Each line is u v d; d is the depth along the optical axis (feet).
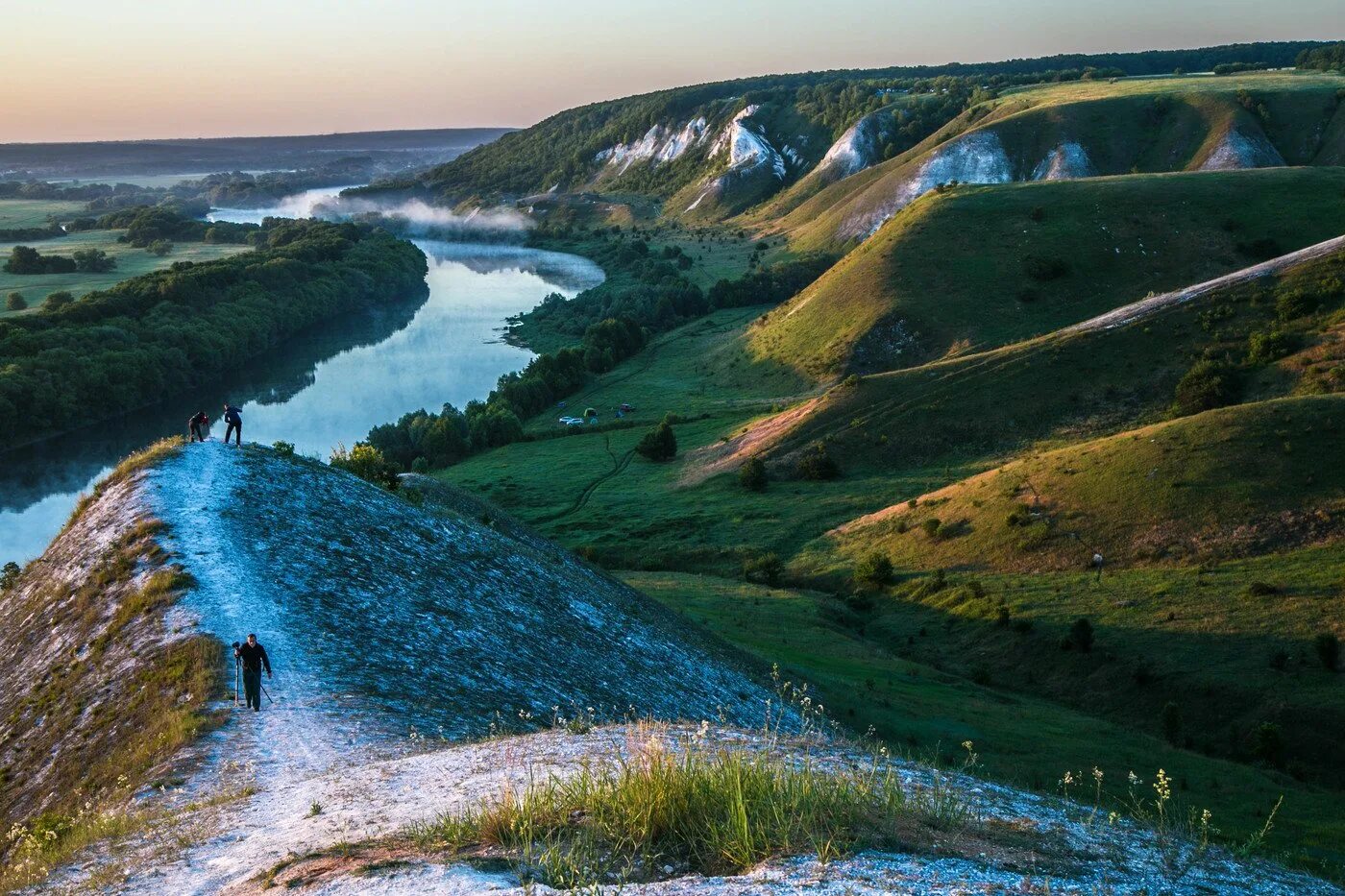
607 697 102.68
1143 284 488.44
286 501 128.36
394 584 112.78
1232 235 503.61
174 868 37.63
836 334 508.94
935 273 522.06
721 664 146.92
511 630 114.32
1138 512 237.86
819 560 282.97
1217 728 163.63
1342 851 106.93
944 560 257.14
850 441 366.43
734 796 30.91
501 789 40.42
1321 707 158.10
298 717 68.90
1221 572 208.85
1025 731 153.89
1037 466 281.95
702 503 344.69
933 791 39.34
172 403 497.46
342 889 28.37
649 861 28.43
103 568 105.50
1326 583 192.54
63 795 64.85
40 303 628.28
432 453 426.92
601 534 325.62
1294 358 313.53
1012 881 27.63
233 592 94.68
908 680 181.06
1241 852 38.32
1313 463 230.89
